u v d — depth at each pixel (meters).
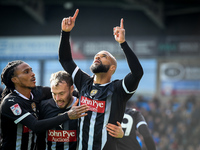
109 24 26.69
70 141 5.45
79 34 26.80
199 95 22.91
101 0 24.45
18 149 5.39
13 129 5.36
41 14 25.69
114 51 22.50
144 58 21.98
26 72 5.46
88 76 5.66
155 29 26.25
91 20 26.78
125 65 23.17
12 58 24.30
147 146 6.83
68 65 5.72
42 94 5.86
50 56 23.92
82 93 5.38
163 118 18.25
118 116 5.19
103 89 5.24
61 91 5.27
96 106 5.16
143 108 19.11
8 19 27.45
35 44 24.14
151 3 24.03
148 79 23.64
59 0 25.22
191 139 17.27
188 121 17.94
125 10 26.58
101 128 5.09
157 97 21.48
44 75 24.14
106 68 5.27
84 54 22.78
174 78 23.31
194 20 25.66
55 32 26.95
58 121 4.95
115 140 5.18
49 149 5.50
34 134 5.57
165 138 17.23
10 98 5.31
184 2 25.14
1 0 23.48
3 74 5.51
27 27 27.27
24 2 23.66
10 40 24.38
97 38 22.62
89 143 5.10
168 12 25.69
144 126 6.89
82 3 25.17
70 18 5.58
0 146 5.54
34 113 5.48
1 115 5.34
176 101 21.47
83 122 5.20
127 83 5.11
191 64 23.08
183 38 21.66
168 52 21.78
